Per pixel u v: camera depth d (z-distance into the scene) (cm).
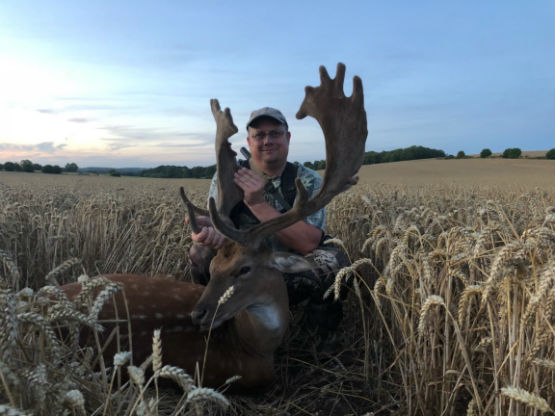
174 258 210
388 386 133
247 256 127
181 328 127
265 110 168
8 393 63
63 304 78
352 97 126
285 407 126
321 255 155
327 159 126
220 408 123
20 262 199
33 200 317
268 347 130
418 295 127
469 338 110
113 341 120
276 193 173
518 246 84
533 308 80
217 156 142
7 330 71
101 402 86
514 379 86
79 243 220
